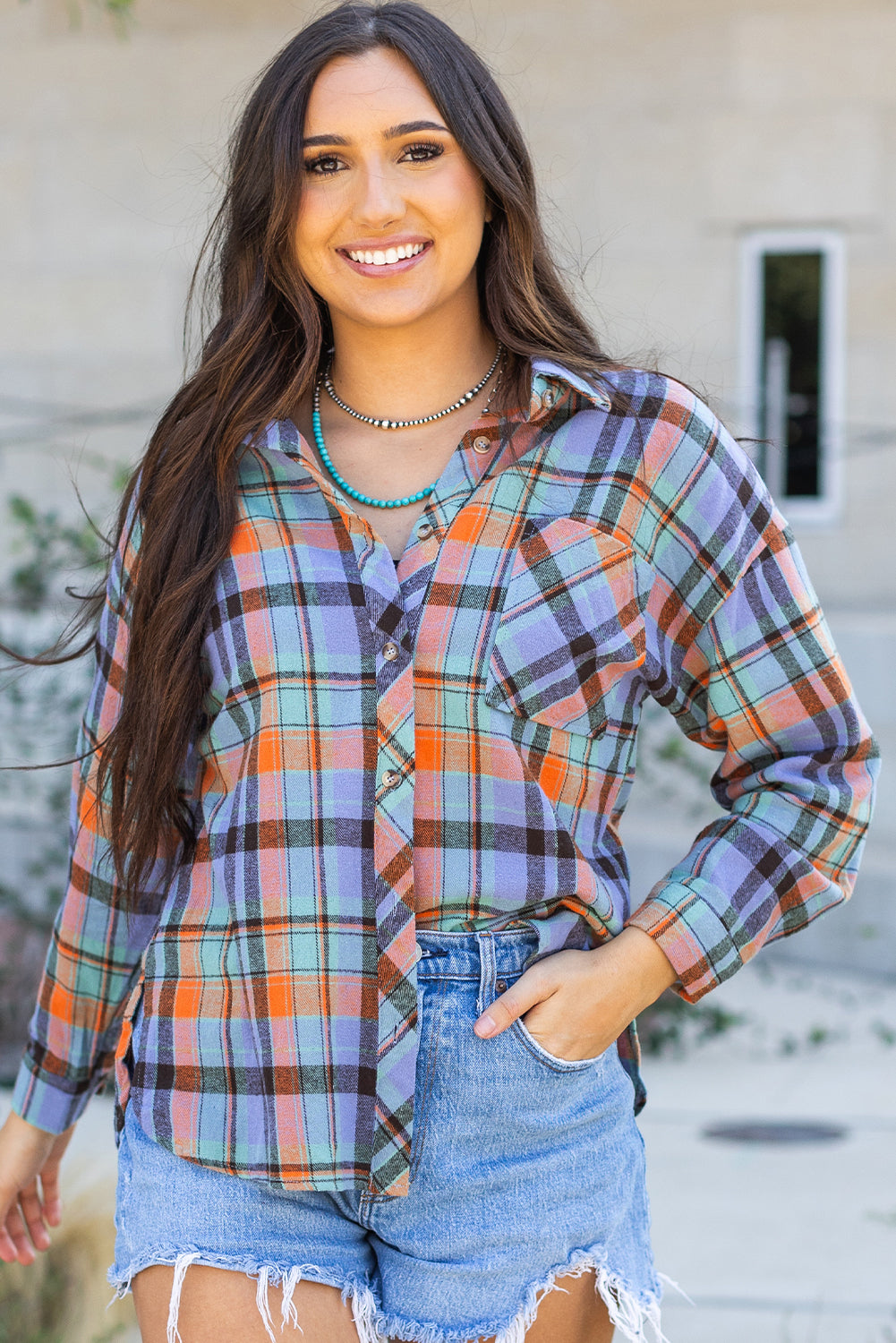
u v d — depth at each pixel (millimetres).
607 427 2156
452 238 2191
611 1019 2113
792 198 9633
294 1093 2057
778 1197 4570
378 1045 2049
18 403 10180
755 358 9719
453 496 2139
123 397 10133
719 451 2180
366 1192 2049
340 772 2086
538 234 2320
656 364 2533
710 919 2154
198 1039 2113
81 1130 4160
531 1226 2078
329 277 2211
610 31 9609
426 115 2164
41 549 6234
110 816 2348
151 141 10039
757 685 2213
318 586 2133
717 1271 4043
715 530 2158
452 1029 2062
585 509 2121
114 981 2428
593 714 2111
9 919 6117
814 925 7414
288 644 2115
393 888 2049
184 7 9938
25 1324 3287
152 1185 2098
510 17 9625
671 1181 4734
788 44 9570
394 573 2111
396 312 2188
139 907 2381
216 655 2168
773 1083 5754
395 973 2045
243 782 2137
